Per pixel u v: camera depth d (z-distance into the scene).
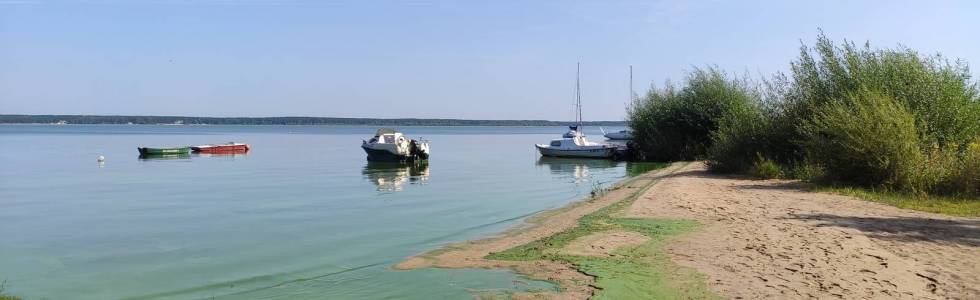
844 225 13.99
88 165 45.28
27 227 18.41
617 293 8.80
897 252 11.14
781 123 28.80
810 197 19.45
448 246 14.24
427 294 9.42
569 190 28.03
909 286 9.02
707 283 9.28
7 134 133.50
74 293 11.16
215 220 19.41
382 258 13.05
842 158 21.92
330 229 17.42
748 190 21.72
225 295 10.56
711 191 21.42
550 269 10.41
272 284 11.16
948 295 8.60
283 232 17.08
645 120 50.66
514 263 11.14
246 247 15.03
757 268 10.12
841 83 25.80
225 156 56.94
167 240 16.12
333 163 47.91
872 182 21.50
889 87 24.39
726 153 30.66
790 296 8.59
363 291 9.96
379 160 48.31
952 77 24.23
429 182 32.47
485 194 26.48
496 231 16.56
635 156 51.22
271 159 52.88
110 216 20.47
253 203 23.59
